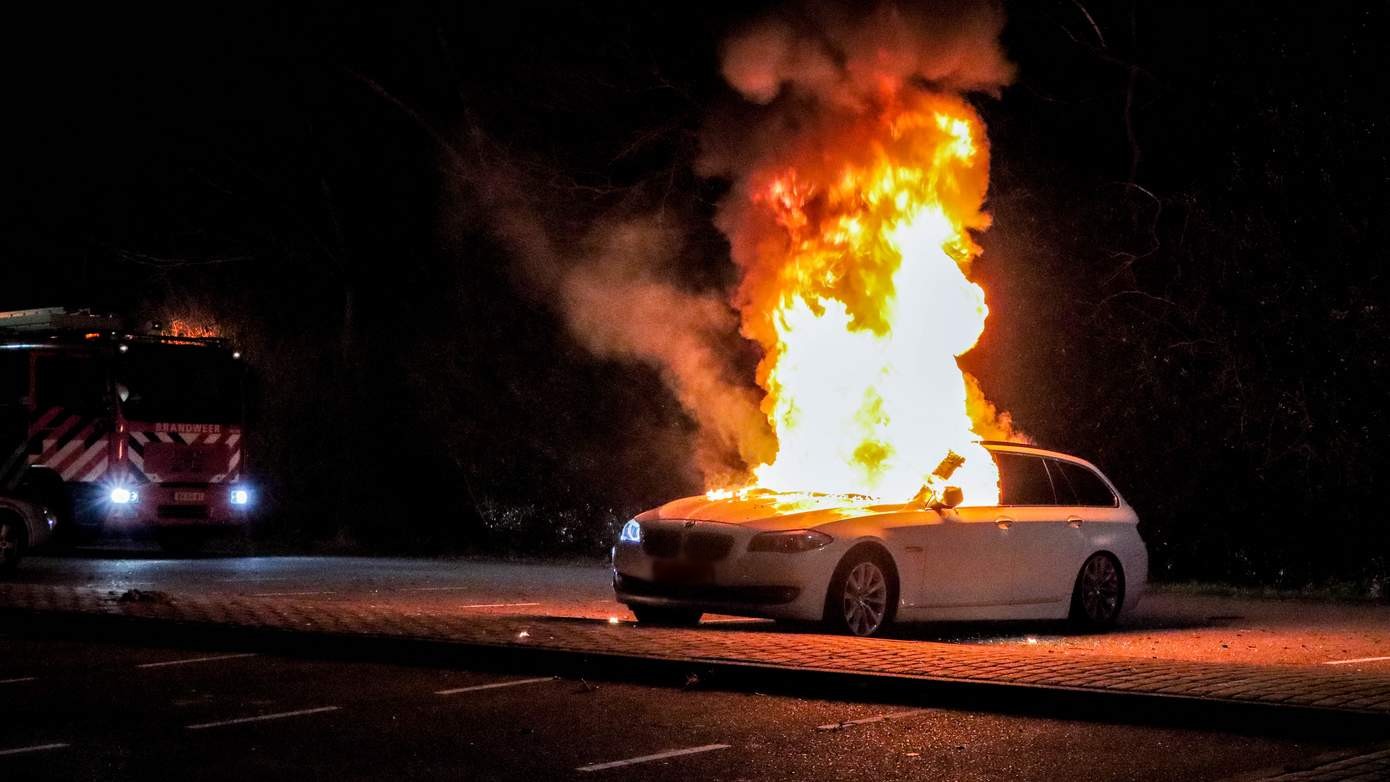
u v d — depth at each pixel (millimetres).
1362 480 19844
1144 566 14695
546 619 12656
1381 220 19469
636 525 12984
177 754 7520
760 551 12094
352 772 7172
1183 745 7840
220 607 12906
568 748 7734
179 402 24188
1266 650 12633
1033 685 8789
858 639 11156
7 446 23625
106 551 25688
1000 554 13281
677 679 9695
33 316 23953
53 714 8539
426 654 10602
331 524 28891
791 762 7438
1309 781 6598
